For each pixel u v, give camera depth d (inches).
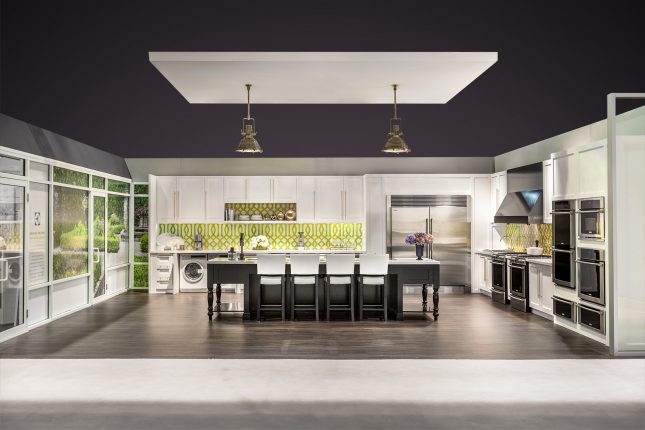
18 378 202.4
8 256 263.1
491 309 357.1
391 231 445.4
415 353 239.3
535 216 348.2
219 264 321.4
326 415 166.4
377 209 447.2
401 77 278.5
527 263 346.3
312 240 469.1
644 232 237.8
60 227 323.9
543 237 372.8
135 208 461.4
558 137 360.8
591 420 162.4
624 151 238.4
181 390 189.2
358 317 325.1
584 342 259.8
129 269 460.8
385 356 234.4
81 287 358.6
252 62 253.1
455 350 244.5
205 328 294.4
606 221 249.3
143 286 460.8
